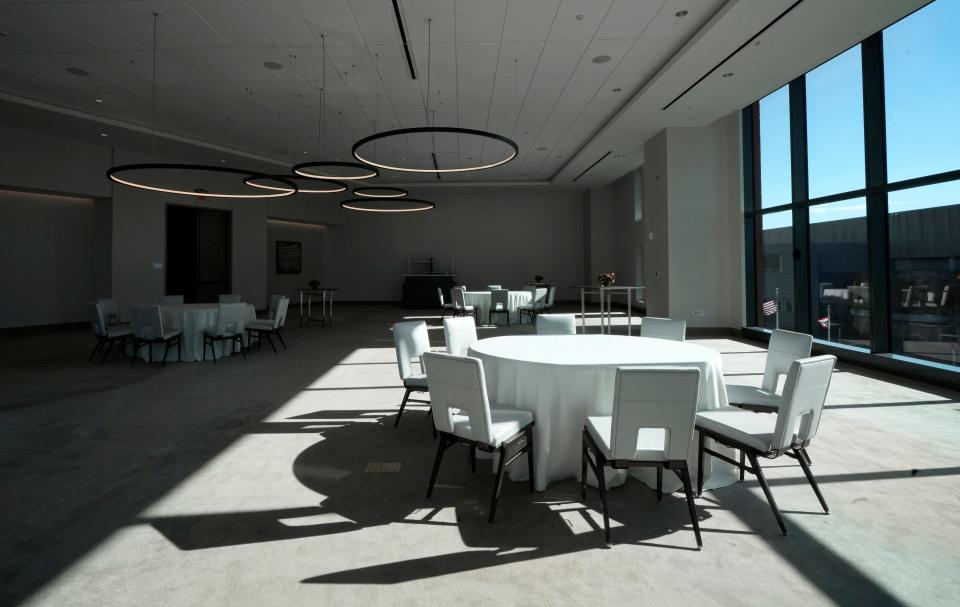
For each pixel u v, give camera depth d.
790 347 3.43
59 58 6.82
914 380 5.39
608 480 2.82
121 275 11.12
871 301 6.05
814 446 3.43
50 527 2.41
